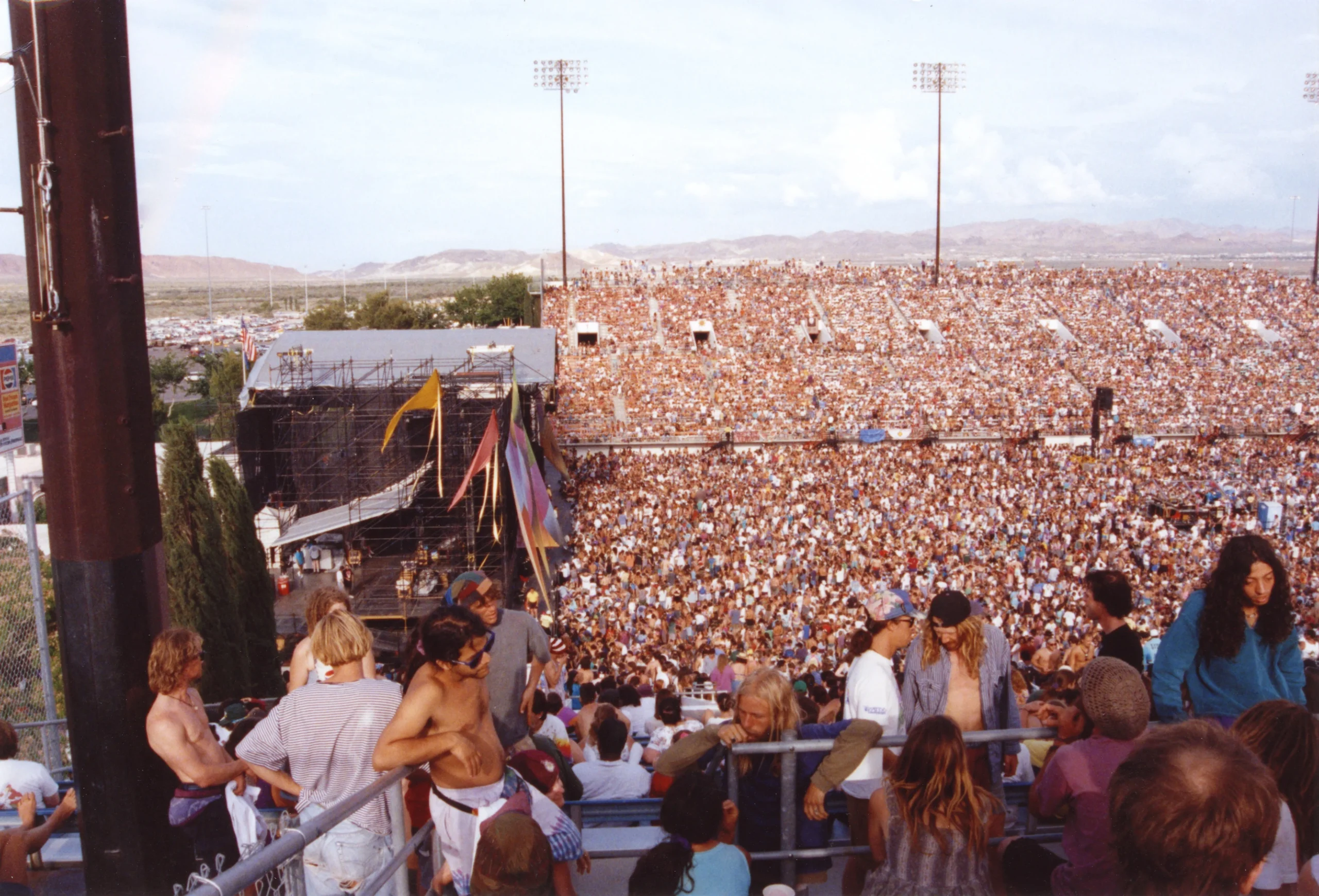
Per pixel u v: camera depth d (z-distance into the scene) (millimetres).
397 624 29656
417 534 31844
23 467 31938
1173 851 2881
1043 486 40500
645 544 33312
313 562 33969
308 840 3434
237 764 4855
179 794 4918
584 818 6094
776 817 5250
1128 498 39219
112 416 4547
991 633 5559
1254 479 42062
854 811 5379
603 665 18375
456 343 45938
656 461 45938
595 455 47312
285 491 35875
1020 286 69625
